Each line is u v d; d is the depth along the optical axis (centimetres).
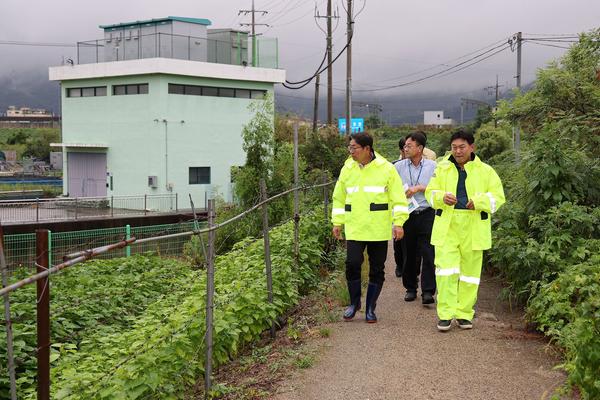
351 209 723
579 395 513
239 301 713
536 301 662
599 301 445
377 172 714
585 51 1032
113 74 3588
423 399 527
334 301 850
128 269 1450
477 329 700
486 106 6316
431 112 12362
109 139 3712
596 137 955
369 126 7725
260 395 554
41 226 2569
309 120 5059
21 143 8544
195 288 837
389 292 895
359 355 633
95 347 809
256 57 3912
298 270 918
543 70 1025
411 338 676
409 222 816
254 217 1595
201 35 3672
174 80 3538
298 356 639
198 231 551
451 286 690
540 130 1008
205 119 3678
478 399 523
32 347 826
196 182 3669
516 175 959
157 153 3503
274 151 2083
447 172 688
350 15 3231
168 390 551
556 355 601
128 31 3634
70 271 1306
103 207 3362
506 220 834
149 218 2964
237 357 685
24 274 1230
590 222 736
